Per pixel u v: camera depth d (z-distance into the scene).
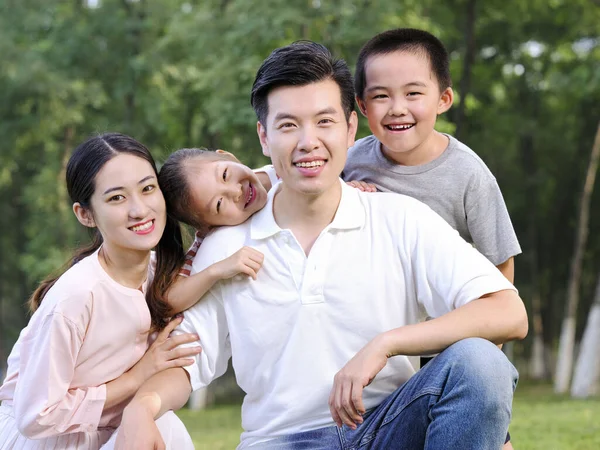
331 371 2.88
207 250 3.10
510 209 20.88
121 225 2.95
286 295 2.91
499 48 18.12
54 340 2.90
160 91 17.45
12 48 17.17
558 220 21.39
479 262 2.88
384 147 3.70
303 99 2.80
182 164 3.10
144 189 2.98
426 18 14.88
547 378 20.72
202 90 16.81
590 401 11.97
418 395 2.66
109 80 17.77
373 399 2.89
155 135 18.30
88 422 2.96
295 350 2.89
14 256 22.38
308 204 2.94
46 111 17.75
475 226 3.62
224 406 17.59
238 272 2.92
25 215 21.72
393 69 3.45
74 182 2.99
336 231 2.93
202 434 9.43
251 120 13.48
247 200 3.10
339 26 13.19
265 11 13.32
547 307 21.77
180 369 2.99
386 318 2.92
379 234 2.96
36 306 3.29
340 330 2.89
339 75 2.86
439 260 2.89
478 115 18.31
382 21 13.09
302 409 2.88
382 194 3.05
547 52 18.48
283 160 2.83
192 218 3.13
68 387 2.96
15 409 2.94
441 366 2.62
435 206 3.60
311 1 13.35
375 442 2.78
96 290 2.98
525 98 19.66
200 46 14.87
